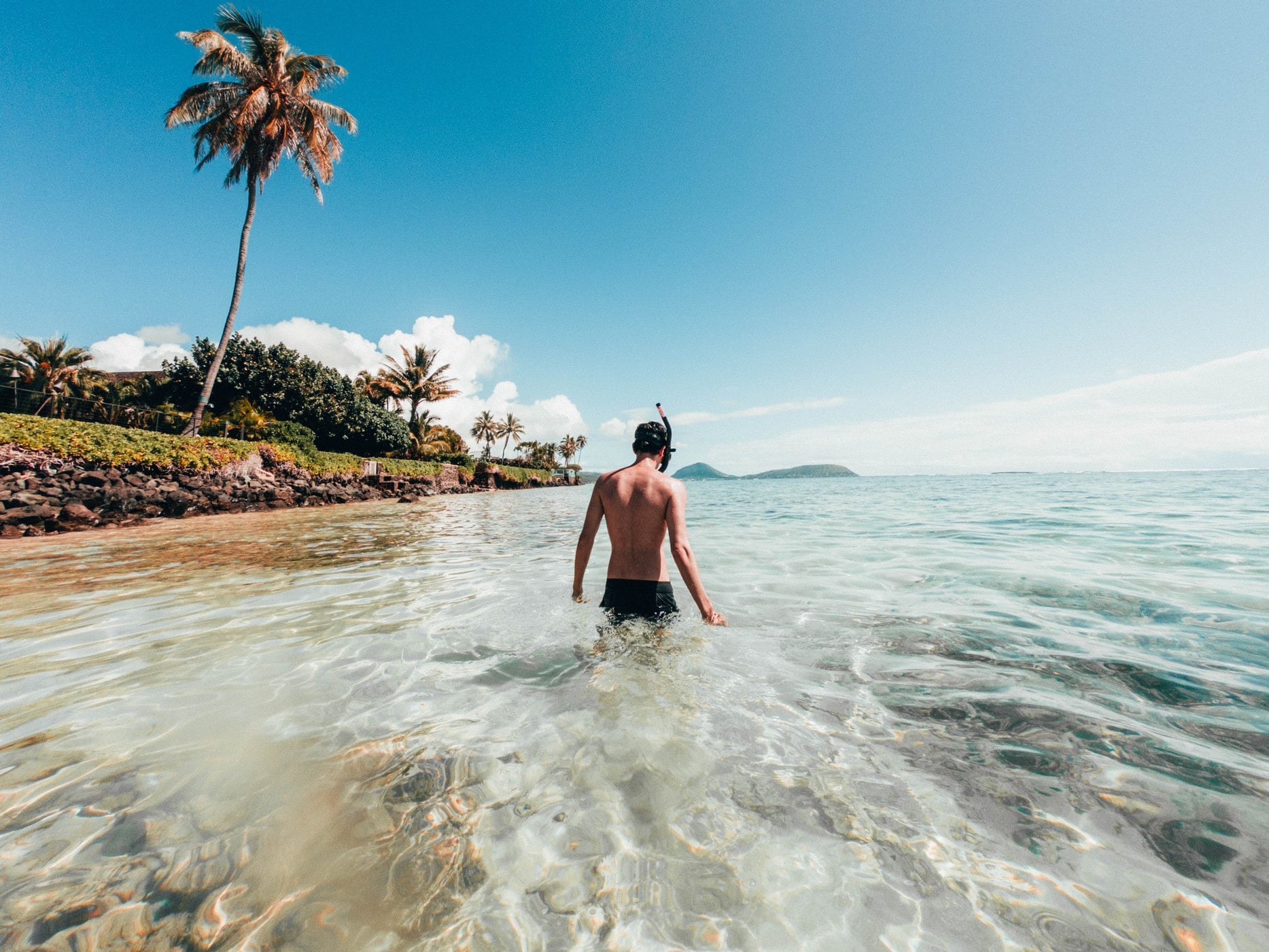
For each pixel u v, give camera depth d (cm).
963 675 194
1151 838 108
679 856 107
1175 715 161
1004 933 88
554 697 178
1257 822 112
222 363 2280
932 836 111
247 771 136
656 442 264
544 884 101
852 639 235
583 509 1611
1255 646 220
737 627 252
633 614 244
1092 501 1070
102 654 225
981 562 424
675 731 154
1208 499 1091
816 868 104
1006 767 135
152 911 93
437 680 194
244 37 1712
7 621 279
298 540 676
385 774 135
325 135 1820
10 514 745
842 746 146
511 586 363
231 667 210
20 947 86
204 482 1325
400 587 363
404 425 3338
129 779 133
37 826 114
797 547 534
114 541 657
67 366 2716
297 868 104
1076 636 237
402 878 102
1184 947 84
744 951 87
